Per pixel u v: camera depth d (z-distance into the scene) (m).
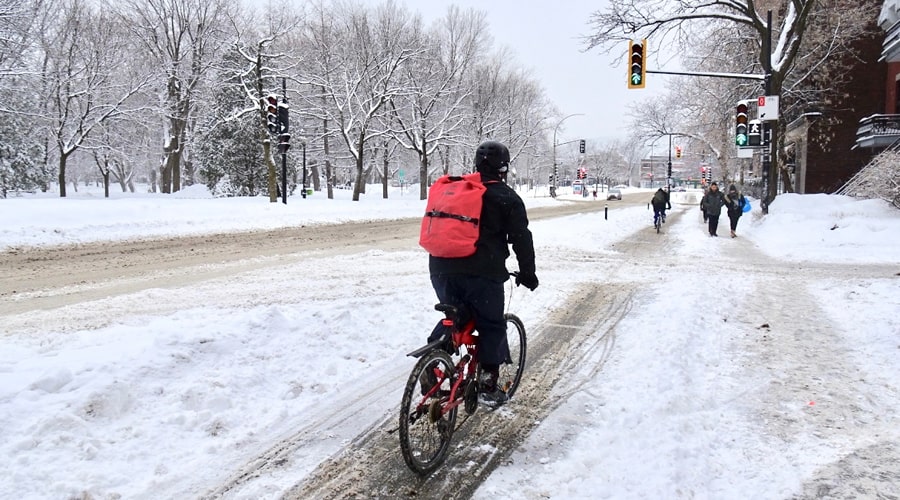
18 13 22.02
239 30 33.41
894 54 23.69
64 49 30.38
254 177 36.00
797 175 35.75
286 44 35.38
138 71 35.19
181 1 37.16
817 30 25.78
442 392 3.53
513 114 48.44
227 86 34.53
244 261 11.59
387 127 36.03
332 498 3.10
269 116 24.86
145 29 36.41
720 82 32.81
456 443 3.74
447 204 3.45
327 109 34.12
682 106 40.47
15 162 33.69
